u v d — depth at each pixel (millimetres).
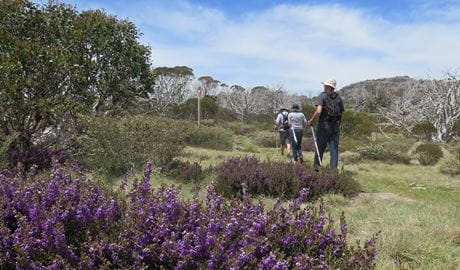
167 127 9547
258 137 26438
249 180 7551
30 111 9180
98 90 11312
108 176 8430
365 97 66812
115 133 8922
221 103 56500
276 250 2928
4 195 3434
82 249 2986
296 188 7352
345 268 3066
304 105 36781
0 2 10031
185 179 8734
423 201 7984
